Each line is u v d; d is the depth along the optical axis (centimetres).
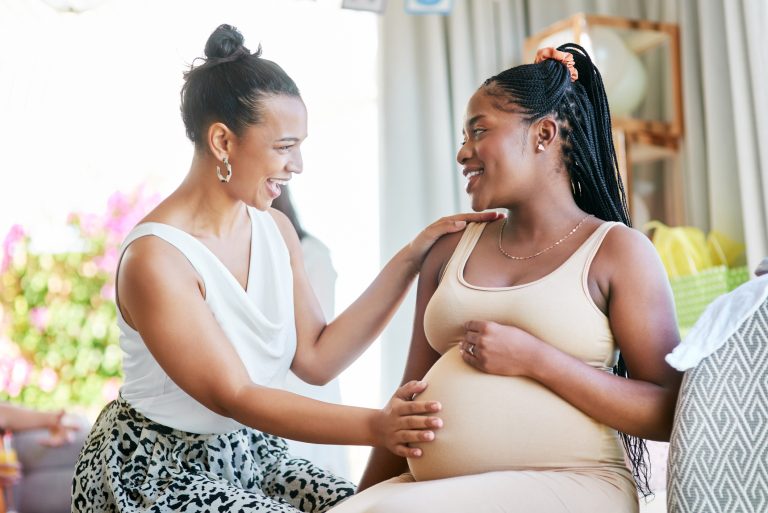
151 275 154
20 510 248
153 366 159
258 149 159
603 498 133
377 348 383
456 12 393
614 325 143
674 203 350
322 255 262
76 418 258
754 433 127
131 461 155
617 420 137
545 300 143
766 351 129
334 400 260
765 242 319
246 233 169
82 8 371
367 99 396
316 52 391
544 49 158
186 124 164
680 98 352
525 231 153
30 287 378
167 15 378
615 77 342
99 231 382
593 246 145
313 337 178
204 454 159
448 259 166
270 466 169
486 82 156
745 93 326
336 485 163
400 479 151
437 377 145
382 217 385
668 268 320
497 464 138
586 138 156
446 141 390
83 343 378
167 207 164
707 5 346
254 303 166
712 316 134
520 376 140
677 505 128
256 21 385
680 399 131
